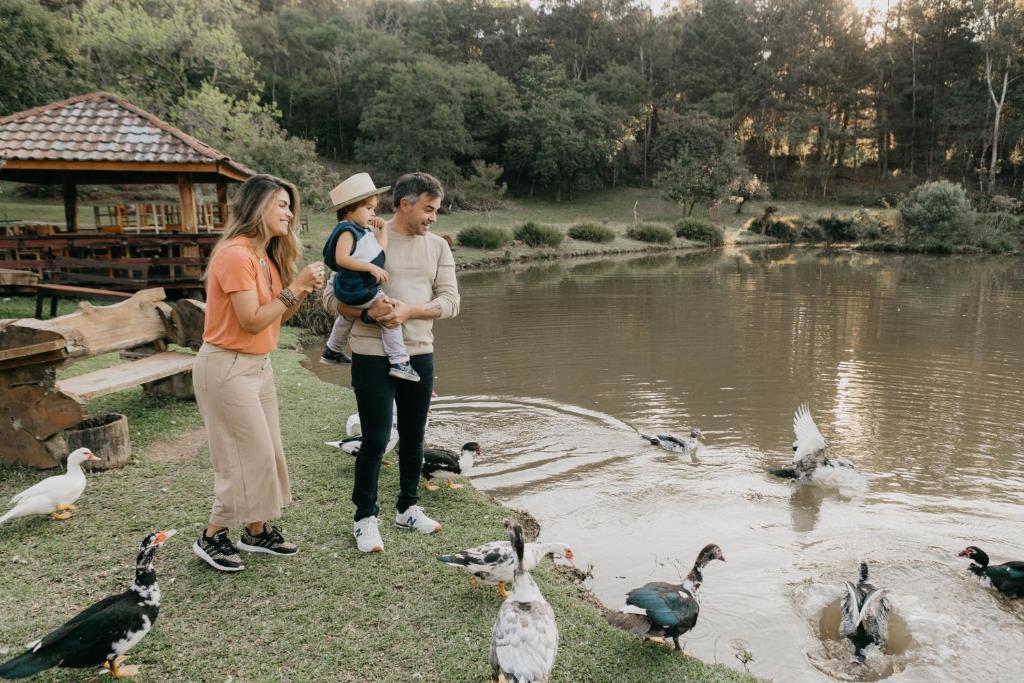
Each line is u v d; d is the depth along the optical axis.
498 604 4.13
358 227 4.14
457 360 13.66
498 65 81.38
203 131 29.72
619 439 9.00
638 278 28.38
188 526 4.88
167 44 31.44
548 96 70.81
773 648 4.74
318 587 4.20
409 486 4.93
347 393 9.25
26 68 22.78
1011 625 5.00
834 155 73.69
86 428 6.02
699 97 75.44
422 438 4.84
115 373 6.70
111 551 4.54
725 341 15.46
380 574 4.36
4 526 4.86
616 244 42.53
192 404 7.82
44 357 5.57
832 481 7.72
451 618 3.96
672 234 45.12
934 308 20.06
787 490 7.51
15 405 5.70
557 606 4.30
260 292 3.88
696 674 3.73
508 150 69.44
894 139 71.50
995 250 39.78
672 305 20.80
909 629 4.95
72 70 24.94
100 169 13.45
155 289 7.63
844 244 46.56
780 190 68.88
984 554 5.56
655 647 3.99
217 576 4.25
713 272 30.59
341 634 3.77
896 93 70.12
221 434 3.99
